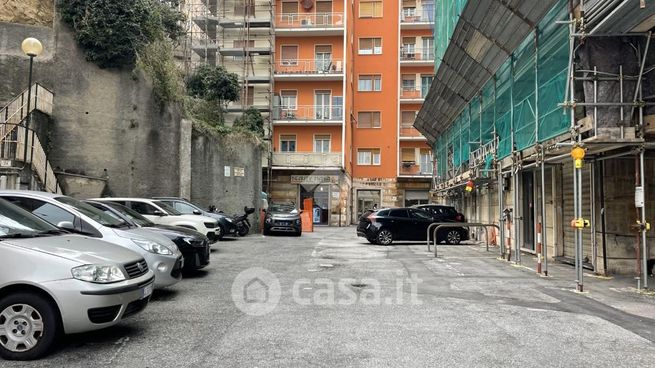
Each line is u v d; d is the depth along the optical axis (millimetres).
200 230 14367
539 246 10797
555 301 7883
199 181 21469
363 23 41406
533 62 11938
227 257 13516
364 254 14781
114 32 18594
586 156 10586
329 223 34375
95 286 5070
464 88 19984
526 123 12102
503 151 14219
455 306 7461
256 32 35500
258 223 24891
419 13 41812
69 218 7328
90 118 18422
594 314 7000
